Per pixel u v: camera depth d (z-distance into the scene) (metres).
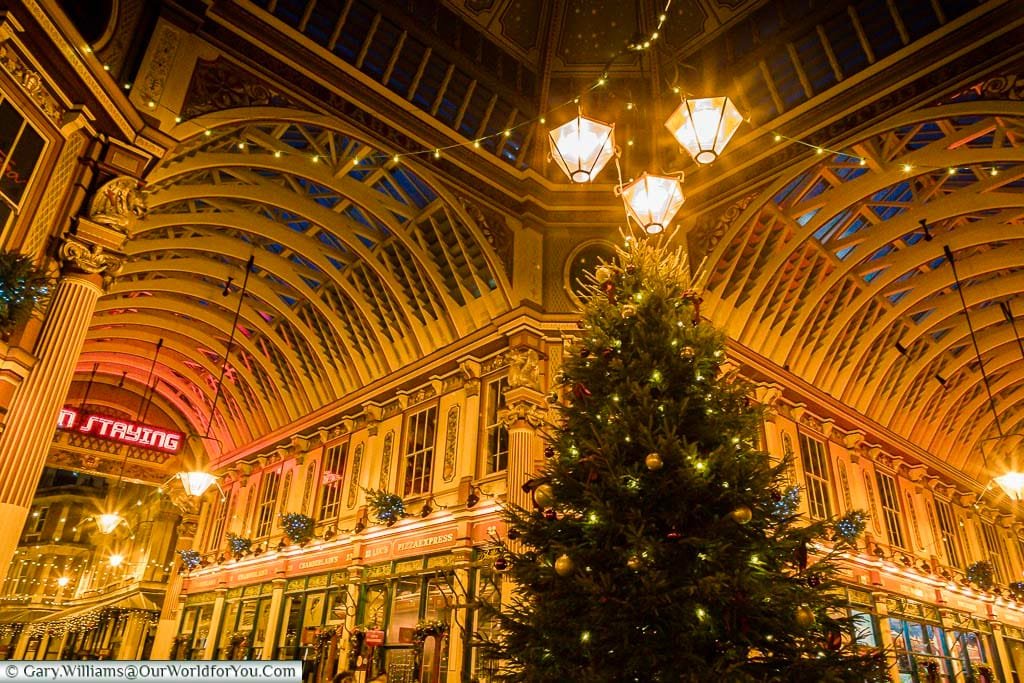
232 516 20.61
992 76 9.74
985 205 12.47
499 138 13.20
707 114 5.79
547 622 5.20
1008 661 18.83
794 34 11.39
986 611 19.23
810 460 15.13
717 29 12.32
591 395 5.97
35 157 7.39
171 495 23.22
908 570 16.41
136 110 8.48
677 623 4.81
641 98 13.37
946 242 14.17
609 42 13.09
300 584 16.19
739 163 12.72
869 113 11.03
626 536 4.99
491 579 7.37
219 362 21.66
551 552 5.43
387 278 15.26
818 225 13.19
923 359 18.11
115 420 20.12
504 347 13.37
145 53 9.09
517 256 13.42
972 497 21.02
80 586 35.97
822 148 11.61
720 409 5.74
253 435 21.27
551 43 12.94
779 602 4.87
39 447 7.09
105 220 8.02
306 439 18.67
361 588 14.27
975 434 21.45
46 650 30.09
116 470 23.17
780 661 4.99
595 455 5.49
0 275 6.07
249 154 11.88
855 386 17.27
